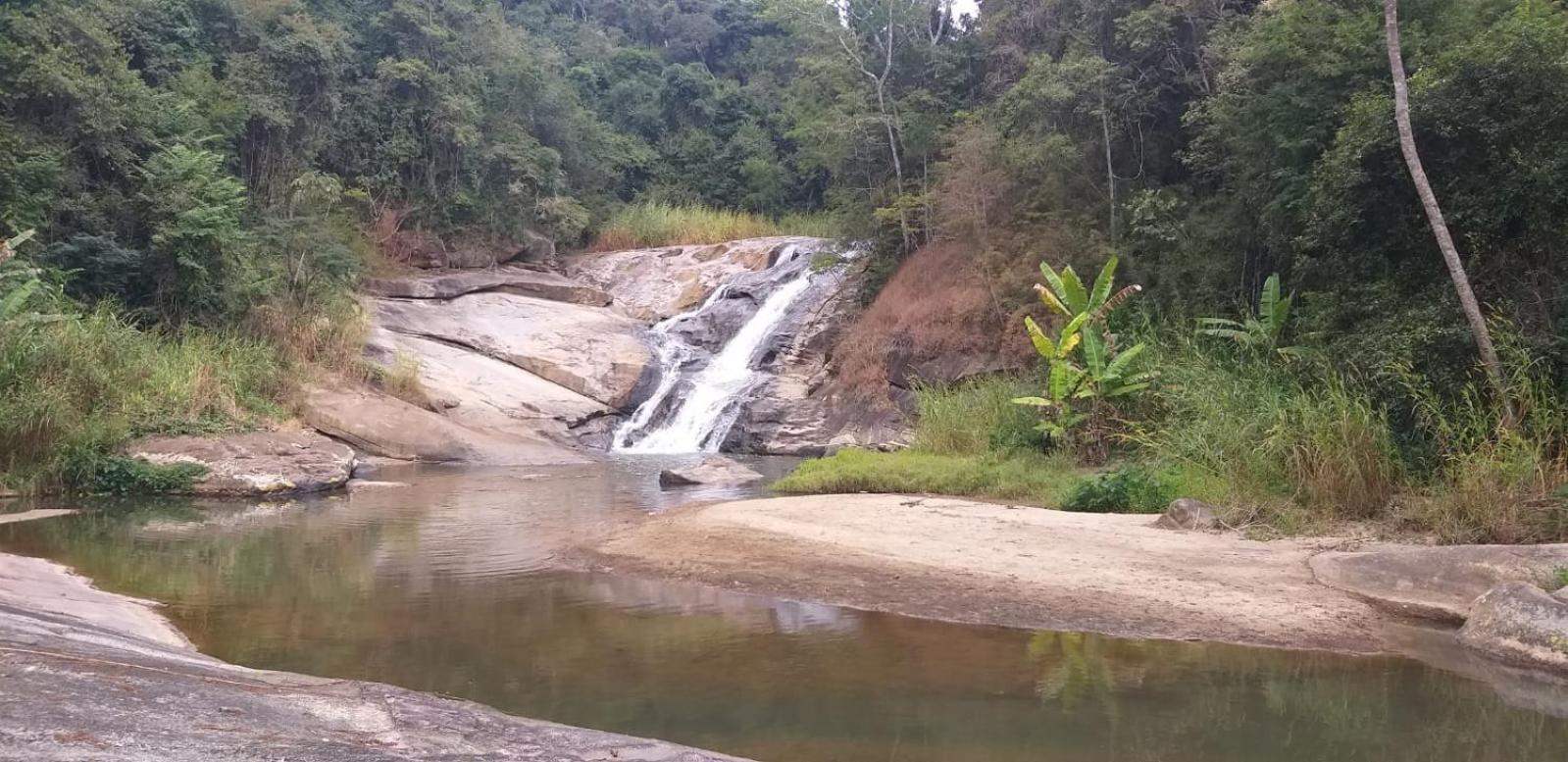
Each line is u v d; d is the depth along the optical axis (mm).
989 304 22812
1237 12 21547
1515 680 6309
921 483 15430
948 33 32562
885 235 28875
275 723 3988
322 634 7383
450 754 3830
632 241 40844
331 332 24531
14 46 21172
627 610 8219
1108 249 20406
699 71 51844
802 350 28672
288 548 11227
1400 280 13102
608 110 49969
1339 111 15219
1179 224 19625
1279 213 16578
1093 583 8711
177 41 29406
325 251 26312
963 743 5039
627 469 21344
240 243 24062
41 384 16344
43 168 20578
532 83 39625
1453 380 11258
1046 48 26391
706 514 12539
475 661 6641
